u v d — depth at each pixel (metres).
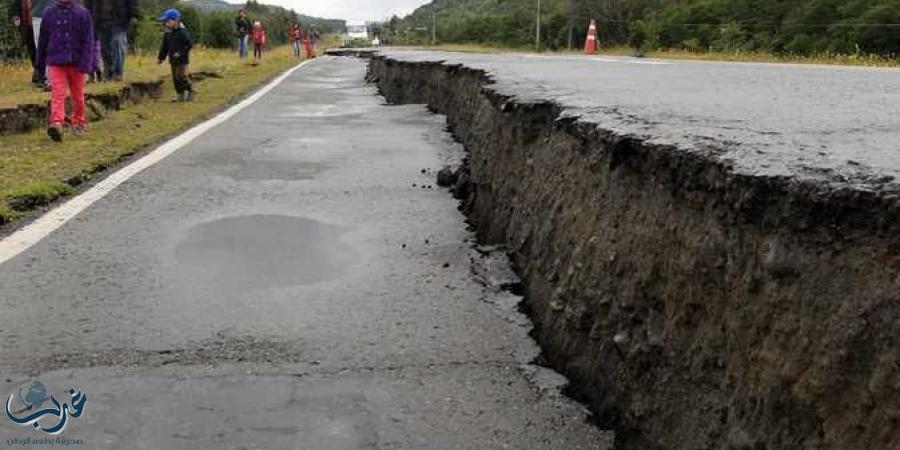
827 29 31.88
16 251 4.41
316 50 52.75
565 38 55.38
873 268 1.75
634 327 2.67
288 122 10.32
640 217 2.82
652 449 2.39
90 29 8.42
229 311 3.63
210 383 2.93
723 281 2.23
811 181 2.03
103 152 7.39
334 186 6.28
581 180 3.52
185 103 12.72
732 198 2.25
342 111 11.90
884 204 1.79
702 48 33.53
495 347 3.33
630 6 55.75
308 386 2.93
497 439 2.61
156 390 2.88
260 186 6.20
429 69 12.66
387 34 94.62
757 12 36.69
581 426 2.69
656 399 2.45
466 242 4.84
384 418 2.72
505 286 4.05
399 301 3.82
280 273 4.17
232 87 16.23
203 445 2.52
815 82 7.27
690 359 2.32
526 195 4.40
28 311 3.58
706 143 2.81
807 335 1.86
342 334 3.41
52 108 8.16
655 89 6.13
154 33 29.33
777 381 1.91
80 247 4.51
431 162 7.39
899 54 27.78
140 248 4.52
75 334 3.35
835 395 1.75
